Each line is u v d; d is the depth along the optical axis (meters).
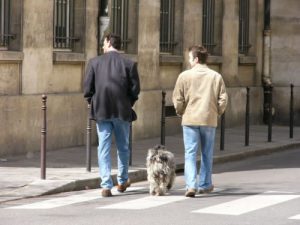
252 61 27.75
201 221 11.00
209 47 25.73
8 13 17.81
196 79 13.35
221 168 18.03
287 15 27.89
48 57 18.59
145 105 21.98
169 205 12.40
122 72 13.27
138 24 21.81
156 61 22.61
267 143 22.00
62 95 18.97
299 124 27.89
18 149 17.69
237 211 11.84
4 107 17.22
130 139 16.55
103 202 12.73
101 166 13.39
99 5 20.19
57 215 11.44
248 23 27.88
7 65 17.47
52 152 18.47
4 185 13.94
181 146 20.64
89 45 19.94
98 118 13.26
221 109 13.48
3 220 11.02
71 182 14.17
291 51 27.92
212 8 25.77
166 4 23.56
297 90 27.84
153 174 13.39
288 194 13.62
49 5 18.55
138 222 10.88
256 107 27.89
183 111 13.47
